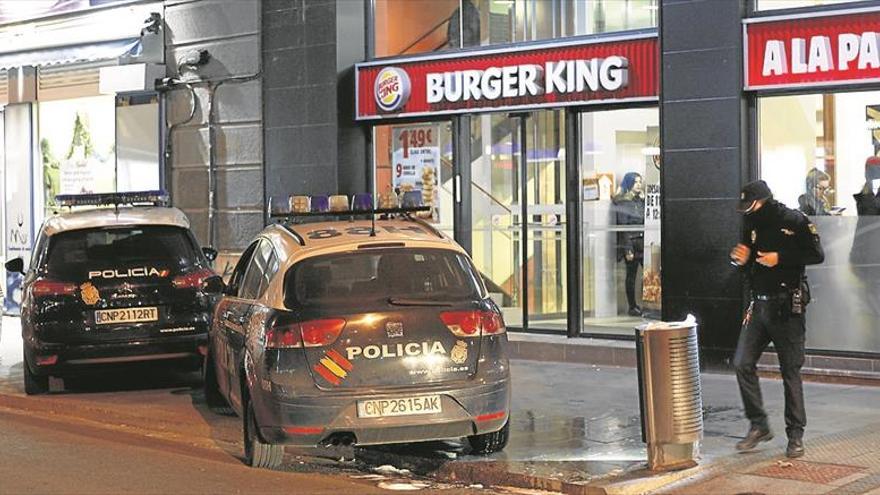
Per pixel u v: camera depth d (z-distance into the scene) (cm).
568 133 1518
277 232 1020
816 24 1264
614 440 1009
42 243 1312
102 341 1264
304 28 1711
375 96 1666
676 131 1350
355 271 934
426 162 1669
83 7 2017
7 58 2128
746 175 1320
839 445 971
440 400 900
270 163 1762
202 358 1297
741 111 1312
